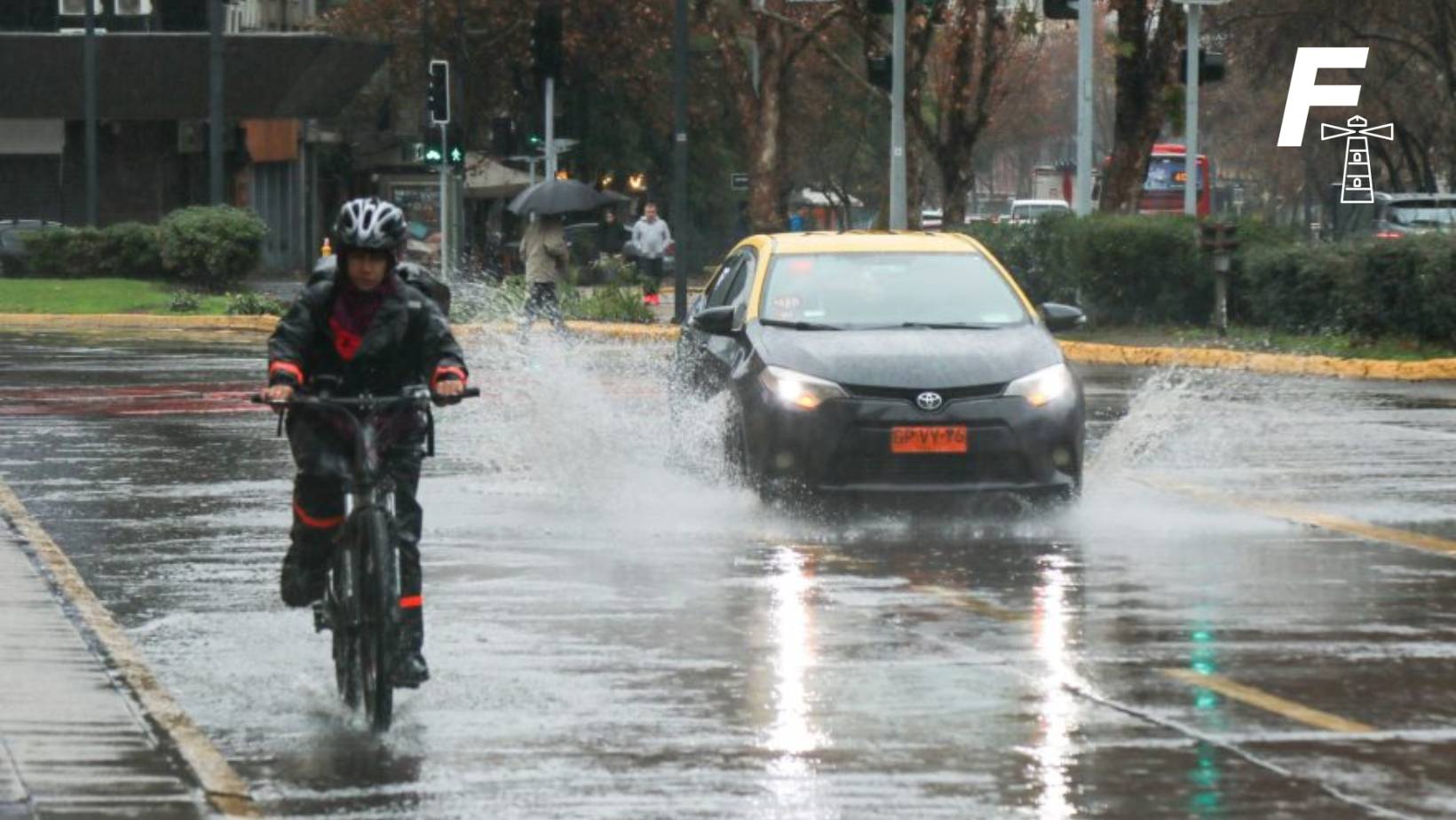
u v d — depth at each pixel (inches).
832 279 1651.1
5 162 6574.8
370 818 754.2
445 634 1092.5
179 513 1545.3
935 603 1181.1
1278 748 850.1
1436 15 6127.0
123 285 4827.8
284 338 921.5
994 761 832.3
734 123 7849.4
